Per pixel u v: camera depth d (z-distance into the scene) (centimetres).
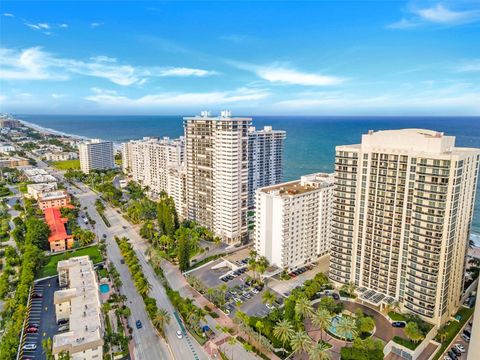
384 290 15162
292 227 18150
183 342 13300
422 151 13288
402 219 14062
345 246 16125
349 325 12225
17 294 15525
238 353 12675
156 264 18725
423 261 13612
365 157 14788
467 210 13962
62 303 14350
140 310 15288
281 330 12319
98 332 12219
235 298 16250
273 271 17938
